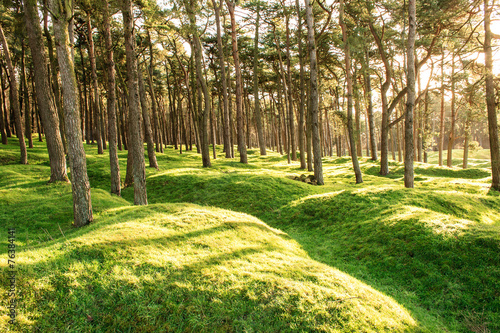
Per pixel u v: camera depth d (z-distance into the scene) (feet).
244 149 101.09
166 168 85.10
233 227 30.73
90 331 15.71
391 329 17.43
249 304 18.12
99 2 46.50
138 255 21.84
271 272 21.75
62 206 40.91
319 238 36.09
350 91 66.80
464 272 23.52
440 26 72.38
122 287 18.34
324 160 124.67
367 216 38.27
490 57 60.13
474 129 199.00
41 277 18.04
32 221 36.47
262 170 80.59
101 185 65.31
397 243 29.25
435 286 23.39
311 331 16.48
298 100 156.25
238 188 55.21
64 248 21.83
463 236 26.78
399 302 22.04
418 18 75.00
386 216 36.04
